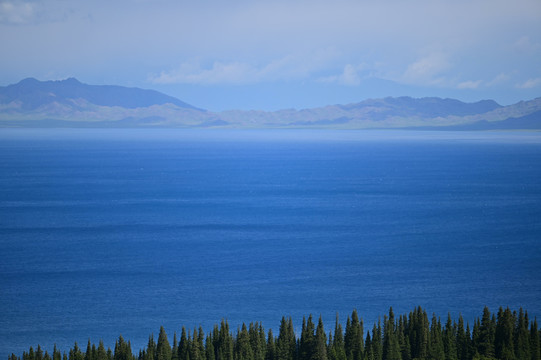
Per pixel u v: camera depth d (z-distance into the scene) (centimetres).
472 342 10381
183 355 10062
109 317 12925
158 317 12950
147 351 10094
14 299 13925
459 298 14150
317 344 9856
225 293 14362
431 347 10131
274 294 14300
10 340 11838
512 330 10406
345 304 13700
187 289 14625
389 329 10256
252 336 10450
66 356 10306
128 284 15012
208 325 12500
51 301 13825
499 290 14700
